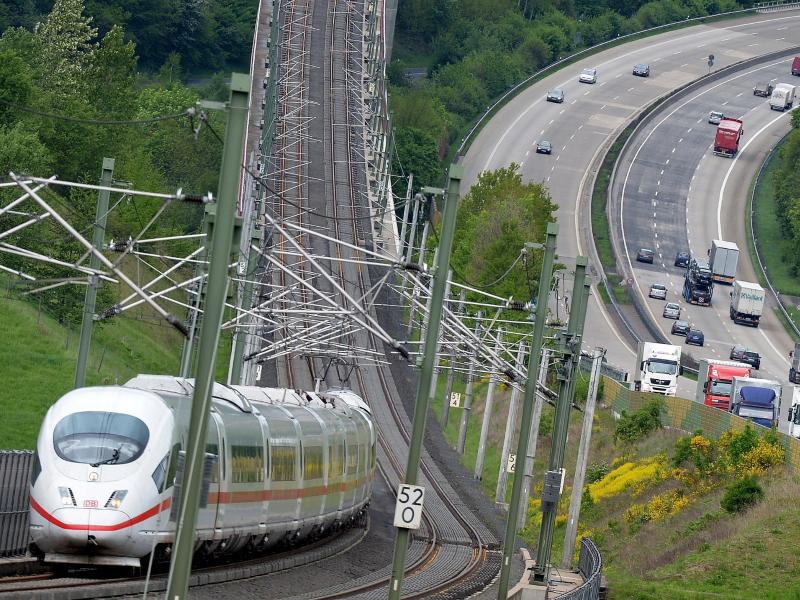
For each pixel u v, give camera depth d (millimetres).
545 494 127438
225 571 90938
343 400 142500
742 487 159375
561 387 127250
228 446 93438
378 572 118438
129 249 78875
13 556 85375
